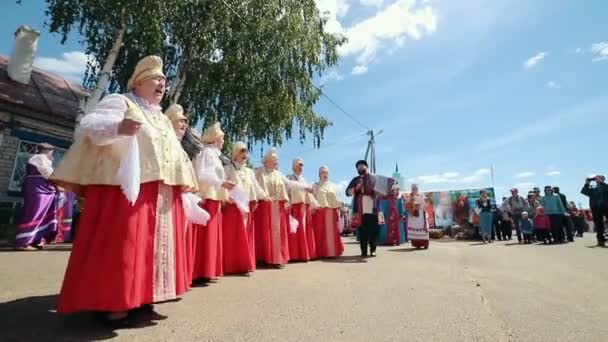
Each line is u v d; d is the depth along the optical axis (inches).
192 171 118.3
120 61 441.1
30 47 476.7
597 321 104.7
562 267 221.1
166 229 104.3
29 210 276.8
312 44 553.9
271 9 484.7
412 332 92.5
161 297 98.7
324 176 308.0
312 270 204.5
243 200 188.7
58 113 447.8
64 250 276.8
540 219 463.8
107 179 92.2
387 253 316.8
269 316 105.0
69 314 105.0
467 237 605.9
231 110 534.9
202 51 437.1
